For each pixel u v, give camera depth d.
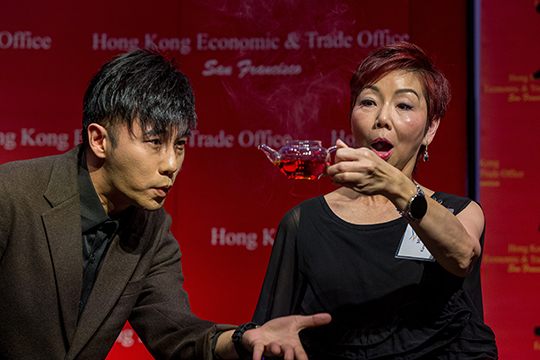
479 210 1.22
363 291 1.14
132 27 2.84
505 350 2.55
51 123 2.83
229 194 2.82
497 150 2.61
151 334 1.27
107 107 1.09
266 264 2.79
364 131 1.18
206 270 2.80
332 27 2.78
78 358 1.17
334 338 1.13
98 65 2.83
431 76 1.20
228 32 2.83
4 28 2.83
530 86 2.60
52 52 2.84
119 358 2.75
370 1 2.76
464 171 2.67
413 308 1.12
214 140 2.83
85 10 2.84
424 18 2.72
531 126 2.60
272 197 2.81
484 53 2.62
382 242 1.18
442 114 1.25
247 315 2.78
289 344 1.00
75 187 1.19
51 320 1.14
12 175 1.17
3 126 2.83
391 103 1.17
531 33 2.61
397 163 1.19
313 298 1.18
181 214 2.82
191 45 2.84
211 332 1.20
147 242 1.29
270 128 2.81
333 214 1.24
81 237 1.17
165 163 1.12
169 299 1.29
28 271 1.14
